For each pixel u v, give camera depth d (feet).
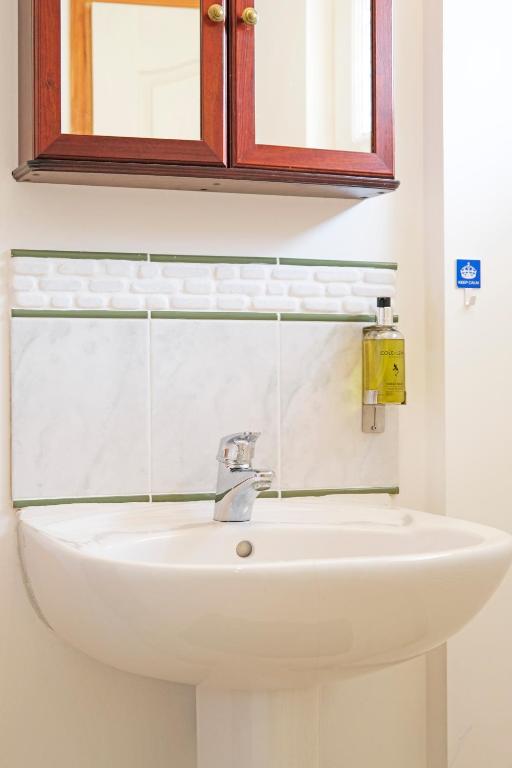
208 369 5.21
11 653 4.91
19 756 4.92
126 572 3.50
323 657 3.69
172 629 3.53
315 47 4.97
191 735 5.18
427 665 5.62
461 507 5.48
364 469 5.46
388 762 5.53
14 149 4.96
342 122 5.01
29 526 4.61
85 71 4.59
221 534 4.66
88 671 5.03
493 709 5.50
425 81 5.63
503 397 5.58
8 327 4.93
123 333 5.08
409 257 5.63
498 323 5.58
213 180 4.88
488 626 5.50
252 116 4.80
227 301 5.24
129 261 5.10
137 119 4.65
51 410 4.96
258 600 3.47
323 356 5.40
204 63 4.74
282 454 5.32
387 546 4.71
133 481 5.08
